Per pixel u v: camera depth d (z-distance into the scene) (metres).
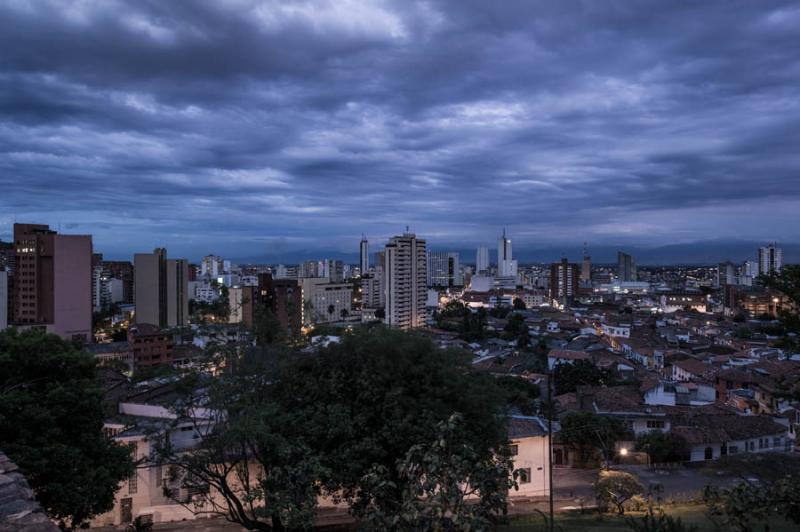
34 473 18.59
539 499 33.38
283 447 18.94
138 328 89.19
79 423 21.48
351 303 194.12
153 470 30.05
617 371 75.69
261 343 24.73
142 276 118.69
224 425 21.50
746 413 51.53
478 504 8.03
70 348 22.61
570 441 41.91
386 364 23.14
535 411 50.59
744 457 35.84
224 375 23.20
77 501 19.22
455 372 24.22
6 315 89.38
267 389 24.09
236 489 25.47
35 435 19.81
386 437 21.17
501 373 74.50
